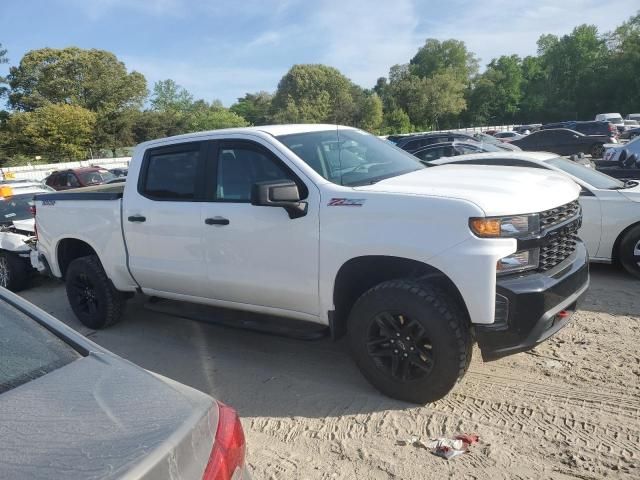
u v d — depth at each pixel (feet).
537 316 11.14
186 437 5.25
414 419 11.92
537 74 311.88
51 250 19.80
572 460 10.14
